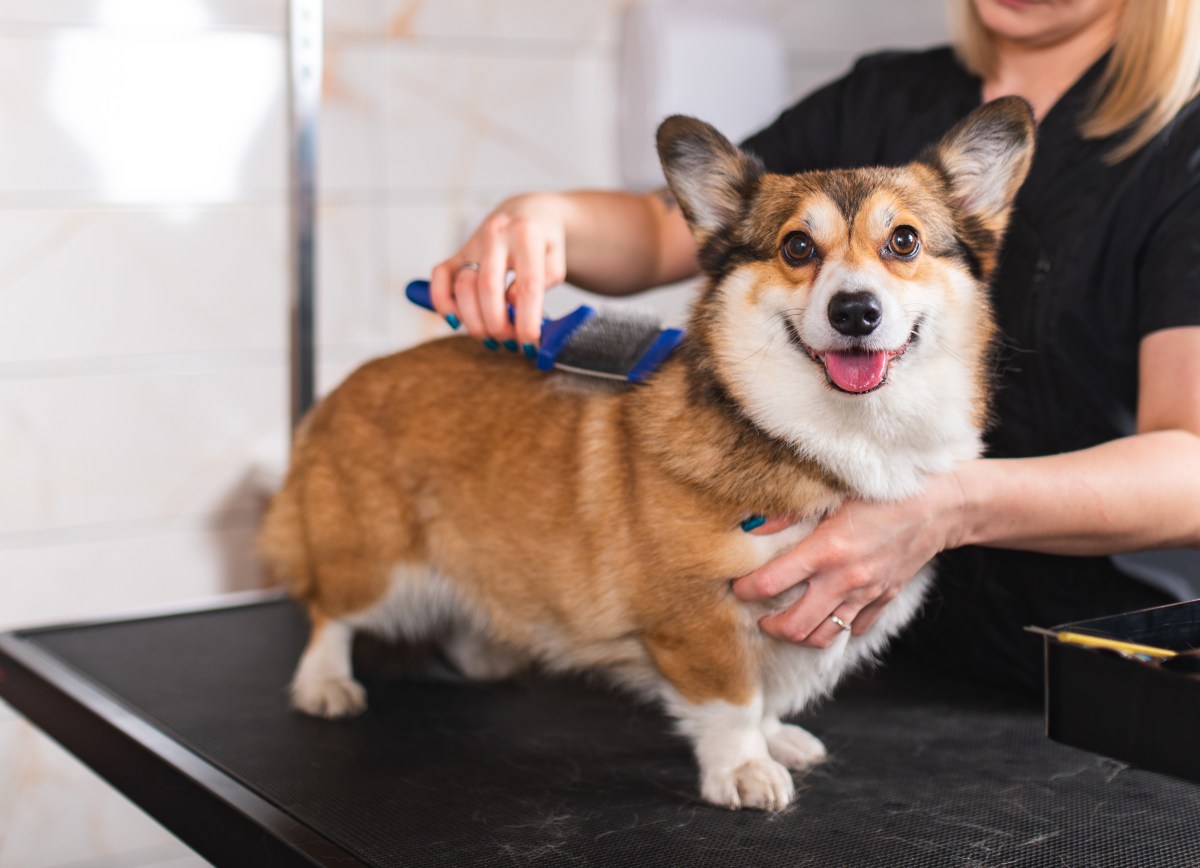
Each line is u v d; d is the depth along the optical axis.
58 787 2.79
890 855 1.16
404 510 1.63
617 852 1.17
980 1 1.76
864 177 1.39
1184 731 0.89
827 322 1.26
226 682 1.73
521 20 3.03
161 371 2.80
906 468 1.33
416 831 1.22
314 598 1.71
